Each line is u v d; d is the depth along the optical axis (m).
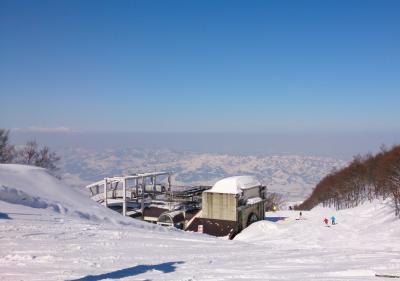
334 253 15.61
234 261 13.52
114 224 24.48
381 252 15.99
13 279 9.89
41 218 20.72
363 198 76.44
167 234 21.55
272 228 45.41
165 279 10.34
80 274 10.68
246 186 52.25
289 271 11.45
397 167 63.38
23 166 33.28
